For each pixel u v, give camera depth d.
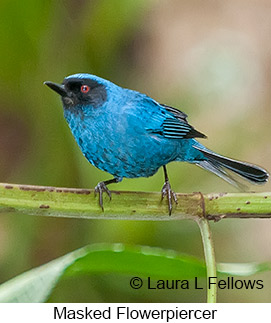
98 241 2.78
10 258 2.79
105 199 2.62
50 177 2.78
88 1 2.80
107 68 2.83
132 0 2.81
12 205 2.62
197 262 2.61
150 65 2.92
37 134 2.79
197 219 2.63
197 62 2.91
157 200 2.63
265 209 2.63
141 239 2.78
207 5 2.96
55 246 2.78
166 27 2.94
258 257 2.85
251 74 2.90
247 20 2.95
